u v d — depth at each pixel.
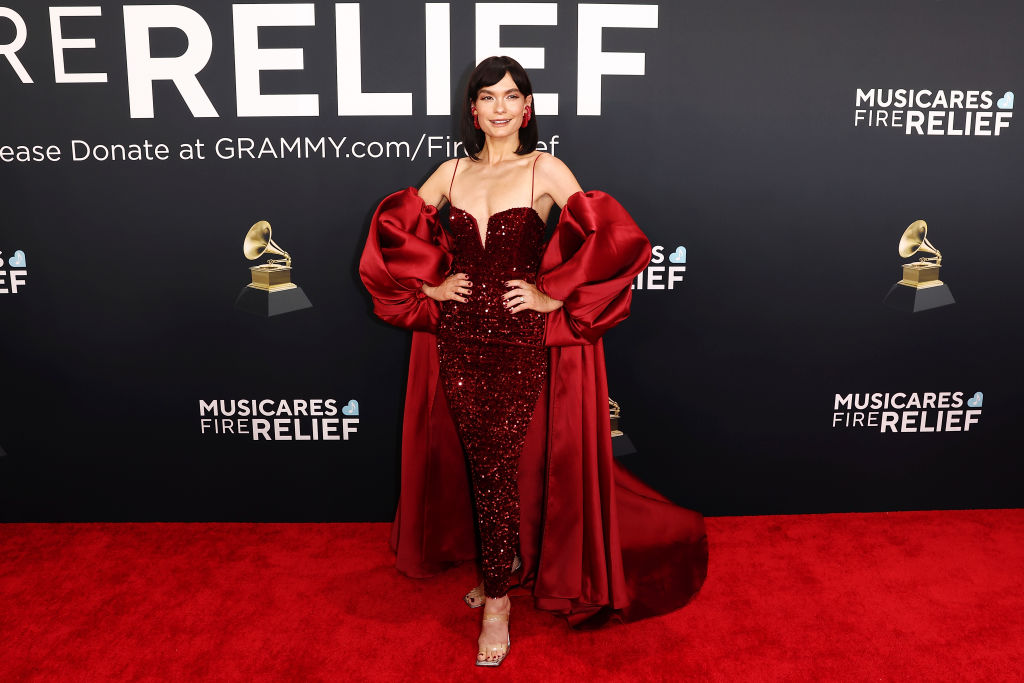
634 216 2.69
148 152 2.64
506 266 2.07
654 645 2.16
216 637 2.18
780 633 2.19
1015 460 2.91
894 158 2.68
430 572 2.49
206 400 2.81
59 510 2.87
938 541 2.70
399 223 2.20
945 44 2.63
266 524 2.88
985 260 2.77
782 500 2.92
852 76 2.63
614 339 2.78
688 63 2.61
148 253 2.70
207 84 2.60
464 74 2.60
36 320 2.74
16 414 2.80
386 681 2.01
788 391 2.83
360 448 2.86
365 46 2.59
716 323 2.78
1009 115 2.68
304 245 2.71
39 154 2.63
